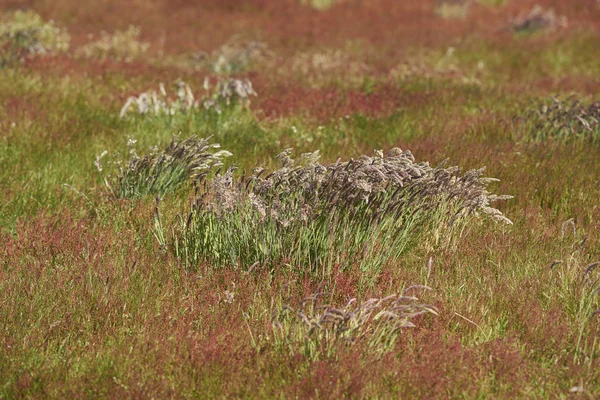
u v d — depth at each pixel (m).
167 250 8.41
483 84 19.06
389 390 6.21
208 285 7.81
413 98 16.73
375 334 6.78
